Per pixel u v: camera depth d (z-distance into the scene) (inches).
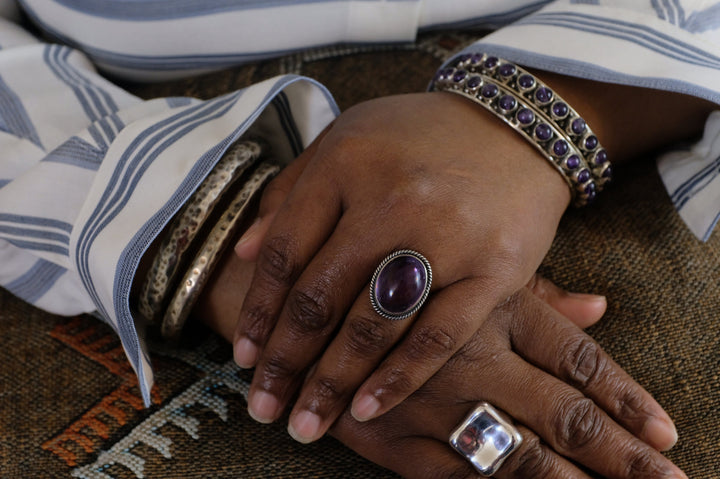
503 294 20.5
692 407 21.2
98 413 21.8
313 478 21.1
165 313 21.5
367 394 20.1
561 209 21.9
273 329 20.7
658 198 23.3
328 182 20.9
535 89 21.5
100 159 22.0
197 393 22.0
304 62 26.3
